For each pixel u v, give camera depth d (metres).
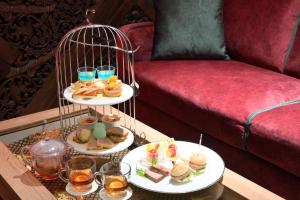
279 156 1.57
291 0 2.10
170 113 2.04
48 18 2.56
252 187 1.23
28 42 2.53
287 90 1.90
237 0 2.31
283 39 2.12
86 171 1.24
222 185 1.25
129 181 1.25
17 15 2.44
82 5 2.66
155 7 2.36
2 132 1.62
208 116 1.82
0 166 1.36
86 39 2.74
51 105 2.73
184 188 1.21
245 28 2.26
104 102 1.41
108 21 2.81
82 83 1.55
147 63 2.32
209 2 2.29
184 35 2.29
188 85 2.00
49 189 1.29
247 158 1.74
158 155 1.33
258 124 1.64
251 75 2.09
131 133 1.53
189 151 1.40
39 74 2.63
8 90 2.55
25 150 1.49
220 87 1.94
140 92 2.19
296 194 1.58
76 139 1.46
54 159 1.32
